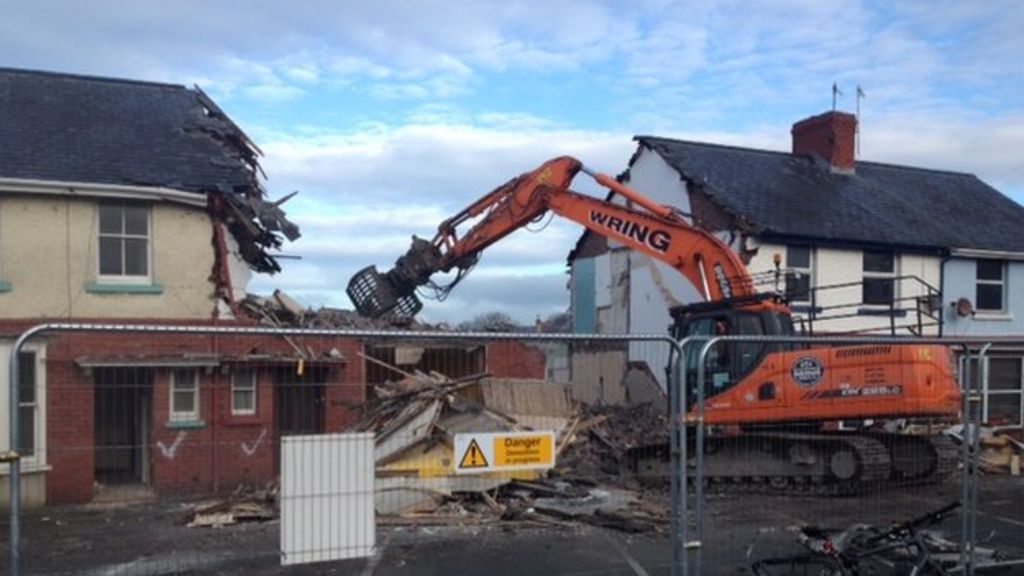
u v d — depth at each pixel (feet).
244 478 33.37
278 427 37.27
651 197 76.64
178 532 32.14
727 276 47.47
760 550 30.42
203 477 32.37
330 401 39.29
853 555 24.85
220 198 51.42
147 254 49.98
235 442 33.63
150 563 29.01
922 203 77.56
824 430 44.68
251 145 61.16
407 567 29.27
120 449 31.42
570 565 29.45
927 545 25.14
